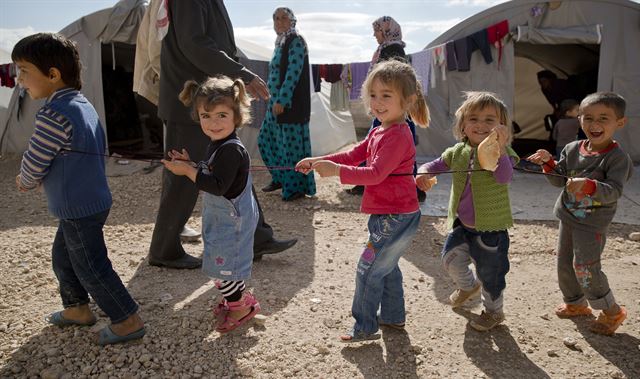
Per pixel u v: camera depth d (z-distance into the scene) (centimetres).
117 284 320
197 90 314
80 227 305
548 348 336
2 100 1094
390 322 346
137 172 896
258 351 323
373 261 313
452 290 420
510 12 959
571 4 950
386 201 307
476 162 329
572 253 360
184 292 403
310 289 415
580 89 1098
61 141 290
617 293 417
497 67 977
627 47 961
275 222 612
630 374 308
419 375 305
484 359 322
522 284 436
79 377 295
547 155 352
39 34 296
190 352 320
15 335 336
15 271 438
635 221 615
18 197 734
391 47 691
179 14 403
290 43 670
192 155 425
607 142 337
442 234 573
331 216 636
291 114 680
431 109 1009
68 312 341
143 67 475
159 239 442
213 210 321
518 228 597
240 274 325
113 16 958
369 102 308
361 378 301
